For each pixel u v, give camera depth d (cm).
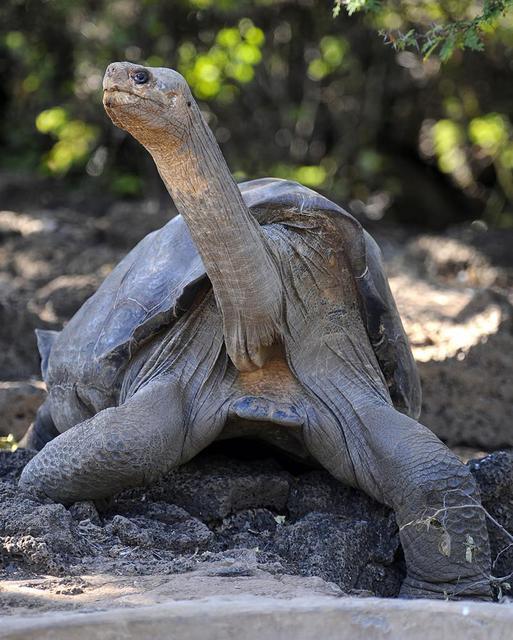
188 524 866
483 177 2878
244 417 889
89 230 2169
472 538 834
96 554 797
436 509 836
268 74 2706
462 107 2727
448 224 2827
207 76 2453
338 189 2767
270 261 853
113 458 848
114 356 929
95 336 979
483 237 2195
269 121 2738
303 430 902
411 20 2166
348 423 900
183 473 917
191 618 602
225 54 2439
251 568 765
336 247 909
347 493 919
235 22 2556
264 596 687
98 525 857
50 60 2714
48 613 649
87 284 1672
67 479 859
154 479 874
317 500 910
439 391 1327
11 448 1192
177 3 2519
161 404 877
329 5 2572
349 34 2647
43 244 2059
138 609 609
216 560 802
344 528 862
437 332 1455
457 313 1541
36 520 793
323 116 2781
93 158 2797
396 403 961
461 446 1326
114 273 1051
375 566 870
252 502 912
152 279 947
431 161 2906
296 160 2742
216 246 817
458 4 1788
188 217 813
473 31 1101
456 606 622
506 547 889
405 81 2733
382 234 2386
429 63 2631
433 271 2055
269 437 930
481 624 613
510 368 1333
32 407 1307
